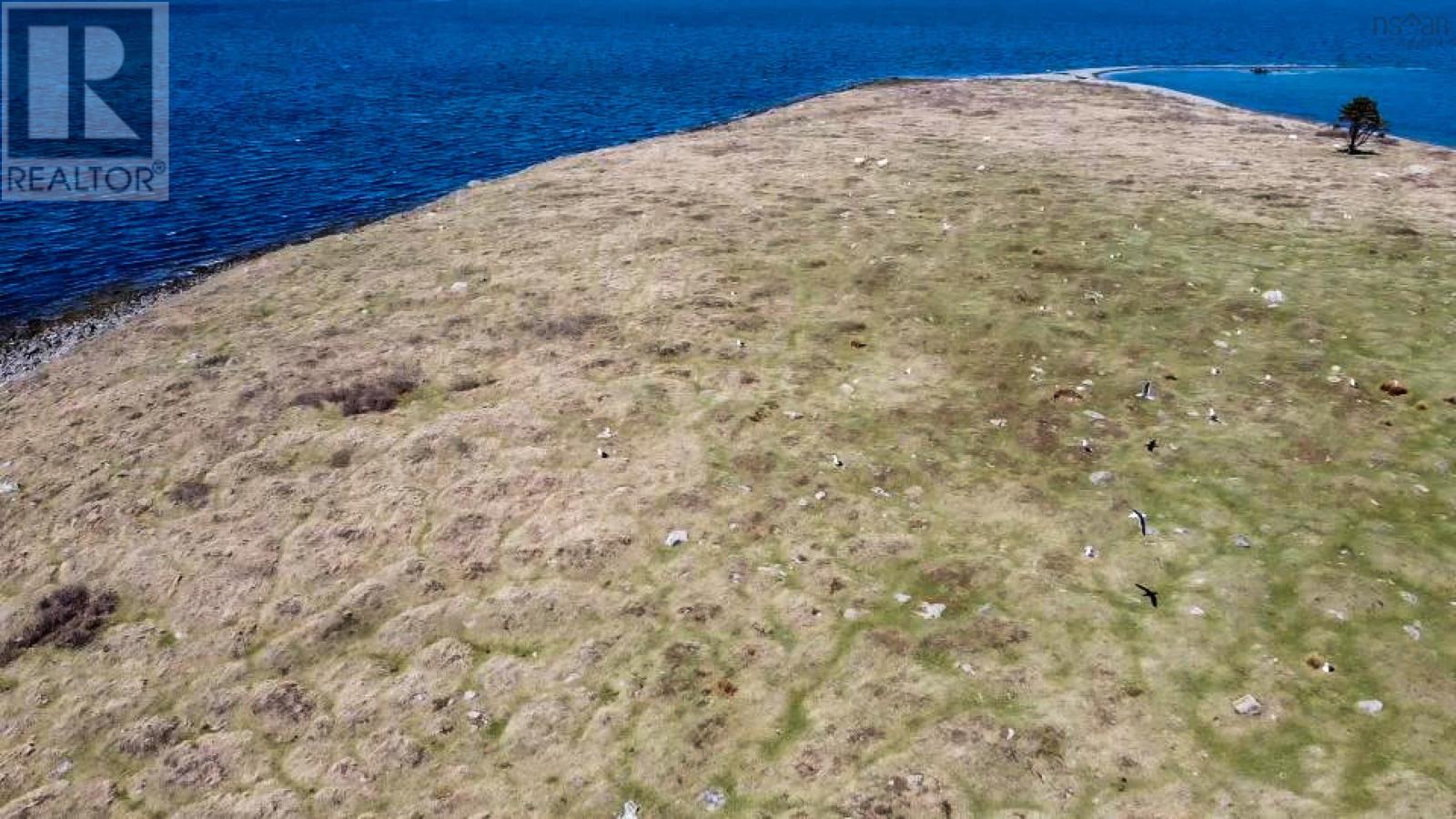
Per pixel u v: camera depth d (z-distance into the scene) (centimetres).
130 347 2544
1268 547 1547
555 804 1191
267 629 1520
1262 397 1983
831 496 1742
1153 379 2081
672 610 1498
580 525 1694
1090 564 1536
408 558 1648
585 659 1415
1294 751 1183
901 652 1383
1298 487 1688
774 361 2252
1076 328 2338
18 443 2061
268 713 1359
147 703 1393
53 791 1261
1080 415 1955
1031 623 1418
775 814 1151
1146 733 1221
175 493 1845
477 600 1547
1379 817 1077
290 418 2097
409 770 1256
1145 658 1341
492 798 1205
